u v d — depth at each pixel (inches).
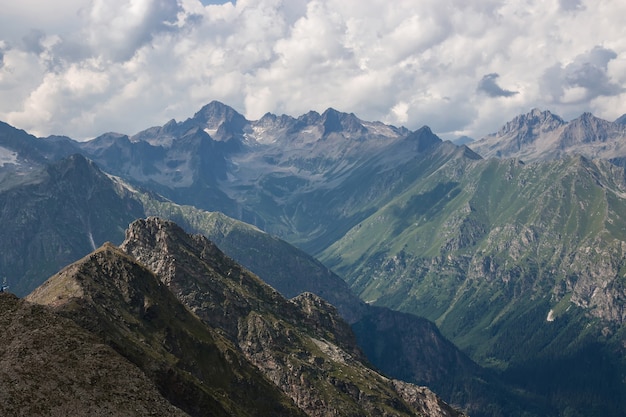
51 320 4992.6
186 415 4729.3
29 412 4151.1
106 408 4416.8
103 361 4783.5
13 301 5049.2
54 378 4461.1
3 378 4318.4
